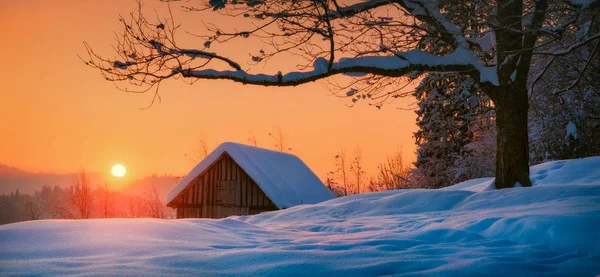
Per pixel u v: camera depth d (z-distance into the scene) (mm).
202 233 5797
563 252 5266
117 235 5039
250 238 6016
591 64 15461
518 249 5277
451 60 10234
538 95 18391
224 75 7949
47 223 5367
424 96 25125
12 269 3766
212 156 24453
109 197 30641
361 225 8289
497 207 8836
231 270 4031
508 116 11539
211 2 5473
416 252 5039
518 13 10383
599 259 4781
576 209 6609
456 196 10398
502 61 11547
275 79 8258
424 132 27125
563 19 11570
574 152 18438
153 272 3834
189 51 7633
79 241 4707
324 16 8047
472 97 22234
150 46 7430
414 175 27031
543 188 9125
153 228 5555
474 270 4223
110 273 3734
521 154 11500
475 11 8359
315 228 8211
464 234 6121
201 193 24953
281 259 4414
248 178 24109
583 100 17844
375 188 30094
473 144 23000
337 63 8727
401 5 9234
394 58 9430
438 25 9195
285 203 22750
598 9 8758
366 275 4070
